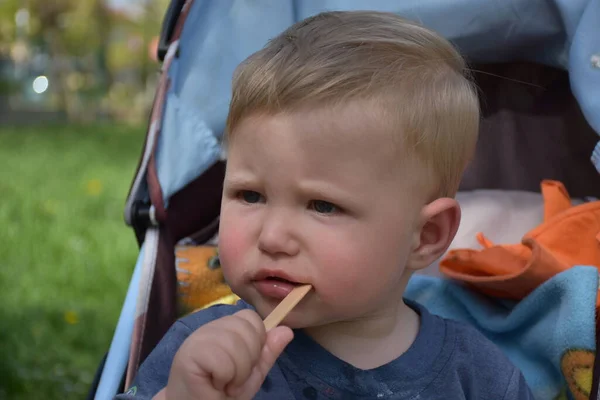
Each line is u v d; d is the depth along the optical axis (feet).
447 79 3.50
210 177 5.34
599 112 4.68
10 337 8.70
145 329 4.48
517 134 5.97
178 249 5.43
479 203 5.55
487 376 3.72
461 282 4.92
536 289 4.38
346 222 3.13
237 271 3.19
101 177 20.89
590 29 4.85
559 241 4.79
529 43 5.42
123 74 62.18
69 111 52.65
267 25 5.39
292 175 3.09
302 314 3.16
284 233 3.10
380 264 3.20
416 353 3.55
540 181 5.93
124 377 4.31
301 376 3.39
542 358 4.44
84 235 13.52
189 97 5.26
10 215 14.75
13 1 49.37
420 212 3.37
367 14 3.63
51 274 11.07
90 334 9.04
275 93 3.13
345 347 3.47
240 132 3.23
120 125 46.85
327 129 3.08
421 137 3.28
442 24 5.28
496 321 4.60
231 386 2.70
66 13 50.34
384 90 3.20
